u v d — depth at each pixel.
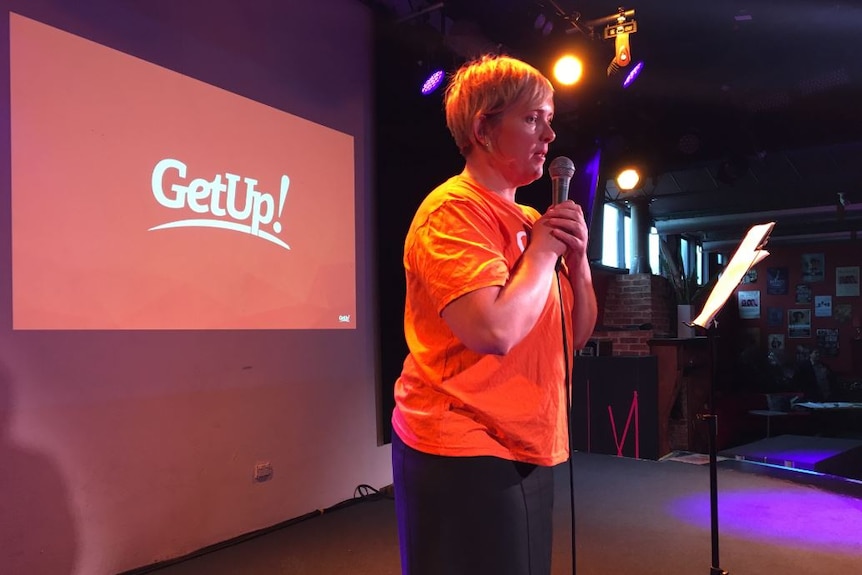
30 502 2.12
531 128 0.89
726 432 5.68
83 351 2.27
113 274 2.35
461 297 0.75
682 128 5.63
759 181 6.64
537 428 0.85
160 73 2.52
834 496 3.48
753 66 4.95
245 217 2.83
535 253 0.81
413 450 0.85
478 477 0.81
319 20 3.28
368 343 3.52
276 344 2.97
